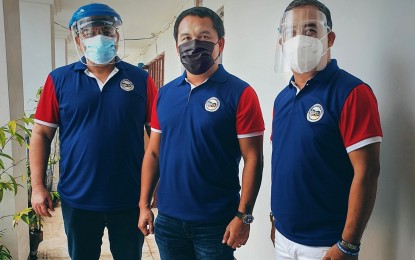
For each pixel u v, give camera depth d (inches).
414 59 41.3
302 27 45.6
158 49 264.5
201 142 49.7
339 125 41.3
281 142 47.4
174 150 51.8
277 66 51.4
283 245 48.1
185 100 51.6
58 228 137.4
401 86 43.3
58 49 271.9
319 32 45.5
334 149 42.3
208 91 50.5
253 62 90.7
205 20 50.4
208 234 50.7
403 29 43.0
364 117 39.2
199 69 50.6
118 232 63.5
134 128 62.4
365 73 50.0
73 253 63.4
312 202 43.9
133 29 250.1
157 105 56.2
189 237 52.1
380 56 47.0
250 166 49.5
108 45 59.5
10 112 90.7
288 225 46.4
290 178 45.4
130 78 63.1
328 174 42.8
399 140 43.7
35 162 61.3
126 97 61.3
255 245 90.1
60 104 61.0
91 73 61.5
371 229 48.8
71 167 61.4
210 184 50.4
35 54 179.9
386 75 45.9
